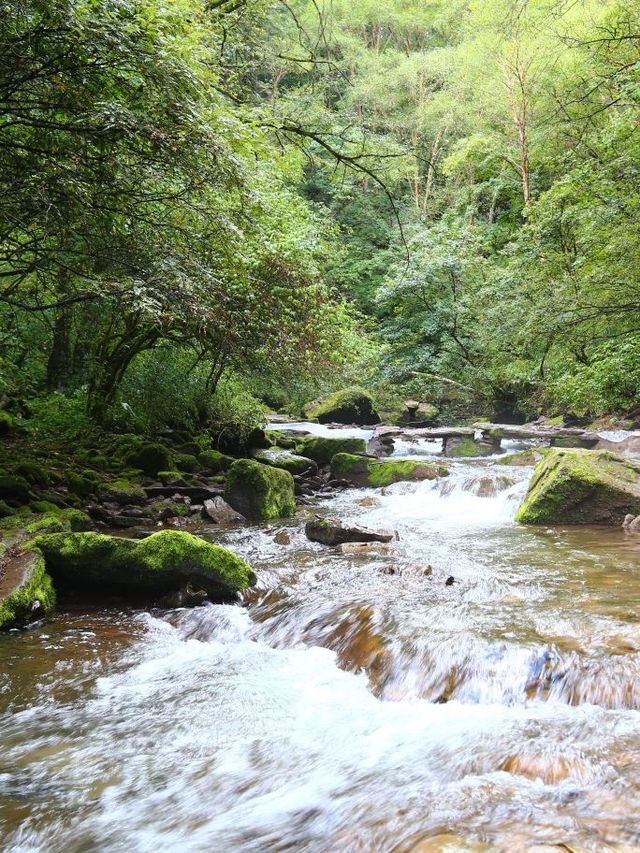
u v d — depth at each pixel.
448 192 35.84
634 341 17.31
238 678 4.71
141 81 6.34
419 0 39.31
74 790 3.38
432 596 5.73
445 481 12.01
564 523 9.34
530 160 27.98
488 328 22.03
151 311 7.71
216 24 10.88
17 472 9.25
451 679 4.26
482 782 3.07
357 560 7.17
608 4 17.08
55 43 5.91
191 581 6.23
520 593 5.73
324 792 3.20
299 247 12.61
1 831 3.06
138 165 6.99
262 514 10.06
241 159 7.93
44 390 14.18
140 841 2.94
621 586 5.85
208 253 9.42
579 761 3.16
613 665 4.00
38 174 6.61
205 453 12.84
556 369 22.14
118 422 13.45
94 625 5.79
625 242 15.13
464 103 31.50
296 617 5.52
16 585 5.77
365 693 4.37
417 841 2.58
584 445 17.67
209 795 3.29
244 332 10.38
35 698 4.45
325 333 11.59
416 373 27.77
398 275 29.20
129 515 9.48
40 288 10.61
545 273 18.72
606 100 18.42
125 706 4.32
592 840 2.47
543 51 20.52
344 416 23.88
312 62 11.43
